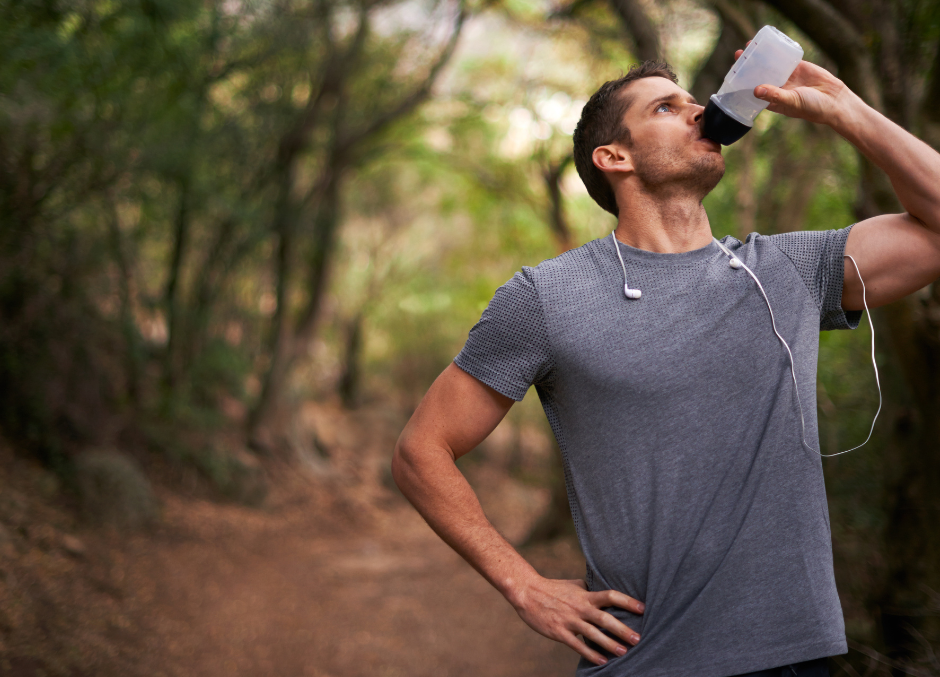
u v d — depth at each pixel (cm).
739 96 147
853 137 144
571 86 991
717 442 137
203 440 1081
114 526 679
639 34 597
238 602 621
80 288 741
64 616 443
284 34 945
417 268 1973
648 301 143
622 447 140
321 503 1255
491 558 150
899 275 146
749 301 142
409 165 1691
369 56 1184
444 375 156
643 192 153
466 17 1073
